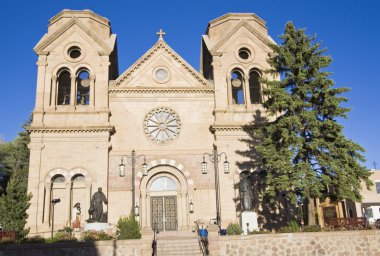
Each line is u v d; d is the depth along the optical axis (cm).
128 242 2598
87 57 3988
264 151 3156
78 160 3650
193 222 3656
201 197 3734
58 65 3941
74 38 4022
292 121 2998
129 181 3703
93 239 2727
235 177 3747
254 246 2644
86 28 4028
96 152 3681
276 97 3195
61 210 3550
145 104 3950
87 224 3111
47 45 3978
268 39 4244
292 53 3300
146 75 4038
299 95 3189
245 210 3294
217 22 4375
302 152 3016
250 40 4238
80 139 3700
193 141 3897
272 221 3684
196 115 3975
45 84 3866
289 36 3256
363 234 2712
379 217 5209
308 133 3097
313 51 3231
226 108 3953
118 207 3625
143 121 3894
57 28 4078
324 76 3084
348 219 3034
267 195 3155
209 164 3828
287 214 3675
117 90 3941
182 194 3759
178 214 3709
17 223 3206
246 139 3859
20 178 5459
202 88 4034
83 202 3600
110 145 3753
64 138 3691
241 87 4275
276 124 3142
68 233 2942
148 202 3731
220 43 4156
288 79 3225
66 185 3591
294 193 2962
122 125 3866
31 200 3497
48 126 3681
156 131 3897
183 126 3928
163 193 3781
